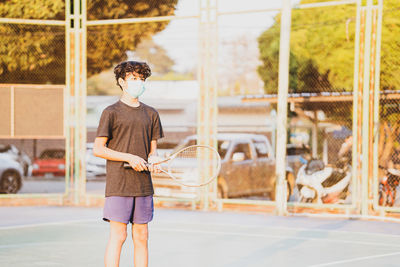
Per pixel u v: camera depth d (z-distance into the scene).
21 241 8.59
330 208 11.88
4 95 13.18
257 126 18.00
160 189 13.16
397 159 11.72
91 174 18.70
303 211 12.09
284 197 11.76
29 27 14.49
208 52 12.29
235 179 13.34
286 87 11.58
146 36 15.20
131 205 5.20
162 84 23.59
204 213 12.00
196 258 7.25
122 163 5.17
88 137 19.81
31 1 14.12
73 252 7.68
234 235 9.20
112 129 5.18
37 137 13.25
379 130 11.77
